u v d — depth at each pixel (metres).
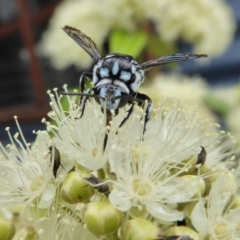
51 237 0.17
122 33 0.24
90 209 0.16
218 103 0.27
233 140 0.18
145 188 0.17
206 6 0.25
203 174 0.17
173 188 0.17
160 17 0.25
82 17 0.24
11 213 0.18
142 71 0.18
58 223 0.17
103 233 0.16
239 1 0.38
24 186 0.17
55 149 0.17
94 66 0.17
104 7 0.24
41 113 0.39
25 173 0.17
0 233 0.17
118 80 0.17
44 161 0.17
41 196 0.17
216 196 0.17
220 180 0.17
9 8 0.41
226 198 0.17
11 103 0.43
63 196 0.16
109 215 0.16
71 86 0.39
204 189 0.17
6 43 0.42
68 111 0.17
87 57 0.26
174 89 0.24
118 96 0.17
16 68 0.42
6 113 0.39
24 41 0.41
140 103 0.17
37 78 0.41
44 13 0.40
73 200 0.16
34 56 0.41
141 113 0.17
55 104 0.17
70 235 0.17
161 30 0.25
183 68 0.40
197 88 0.26
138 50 0.23
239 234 0.17
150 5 0.24
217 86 0.39
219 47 0.27
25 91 0.42
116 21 0.24
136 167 0.17
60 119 0.17
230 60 0.39
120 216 0.16
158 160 0.17
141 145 0.17
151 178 0.17
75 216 0.17
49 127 0.17
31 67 0.41
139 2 0.24
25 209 0.17
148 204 0.16
